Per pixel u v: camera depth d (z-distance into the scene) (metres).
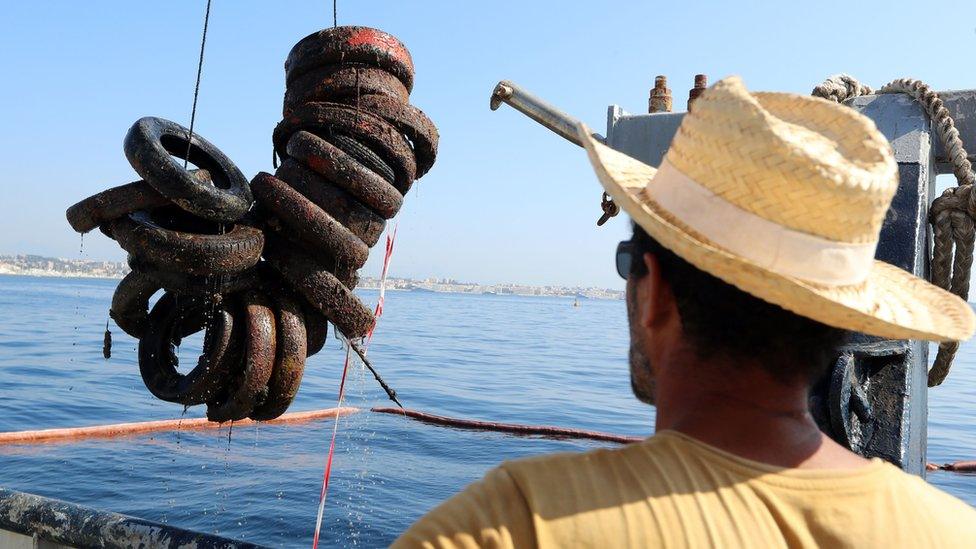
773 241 1.07
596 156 1.28
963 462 13.02
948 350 3.42
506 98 3.70
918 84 3.09
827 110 1.25
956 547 1.07
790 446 1.09
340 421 15.05
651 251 1.19
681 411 1.13
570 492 1.00
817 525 1.02
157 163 2.58
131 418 15.07
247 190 2.86
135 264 2.80
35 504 2.76
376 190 2.93
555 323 81.75
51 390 18.41
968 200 3.02
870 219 1.11
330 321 2.97
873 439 2.97
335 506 9.13
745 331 1.08
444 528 1.00
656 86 3.72
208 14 2.91
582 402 20.25
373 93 3.03
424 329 58.19
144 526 2.54
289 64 3.13
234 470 10.70
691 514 0.98
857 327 1.09
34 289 129.62
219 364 2.85
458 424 15.23
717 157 1.10
